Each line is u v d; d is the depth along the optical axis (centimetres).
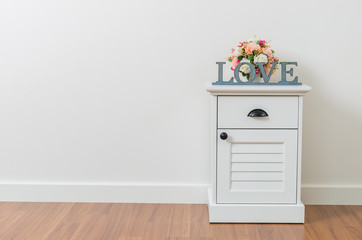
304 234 250
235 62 271
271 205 263
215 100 257
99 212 282
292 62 265
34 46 291
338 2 284
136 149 297
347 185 296
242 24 286
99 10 288
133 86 293
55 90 294
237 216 264
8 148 300
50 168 300
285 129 258
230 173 262
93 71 292
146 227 259
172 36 288
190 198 298
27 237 246
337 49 287
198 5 286
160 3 287
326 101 291
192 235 249
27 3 289
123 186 298
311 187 296
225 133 257
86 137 297
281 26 286
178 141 296
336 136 293
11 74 294
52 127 297
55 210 285
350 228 258
